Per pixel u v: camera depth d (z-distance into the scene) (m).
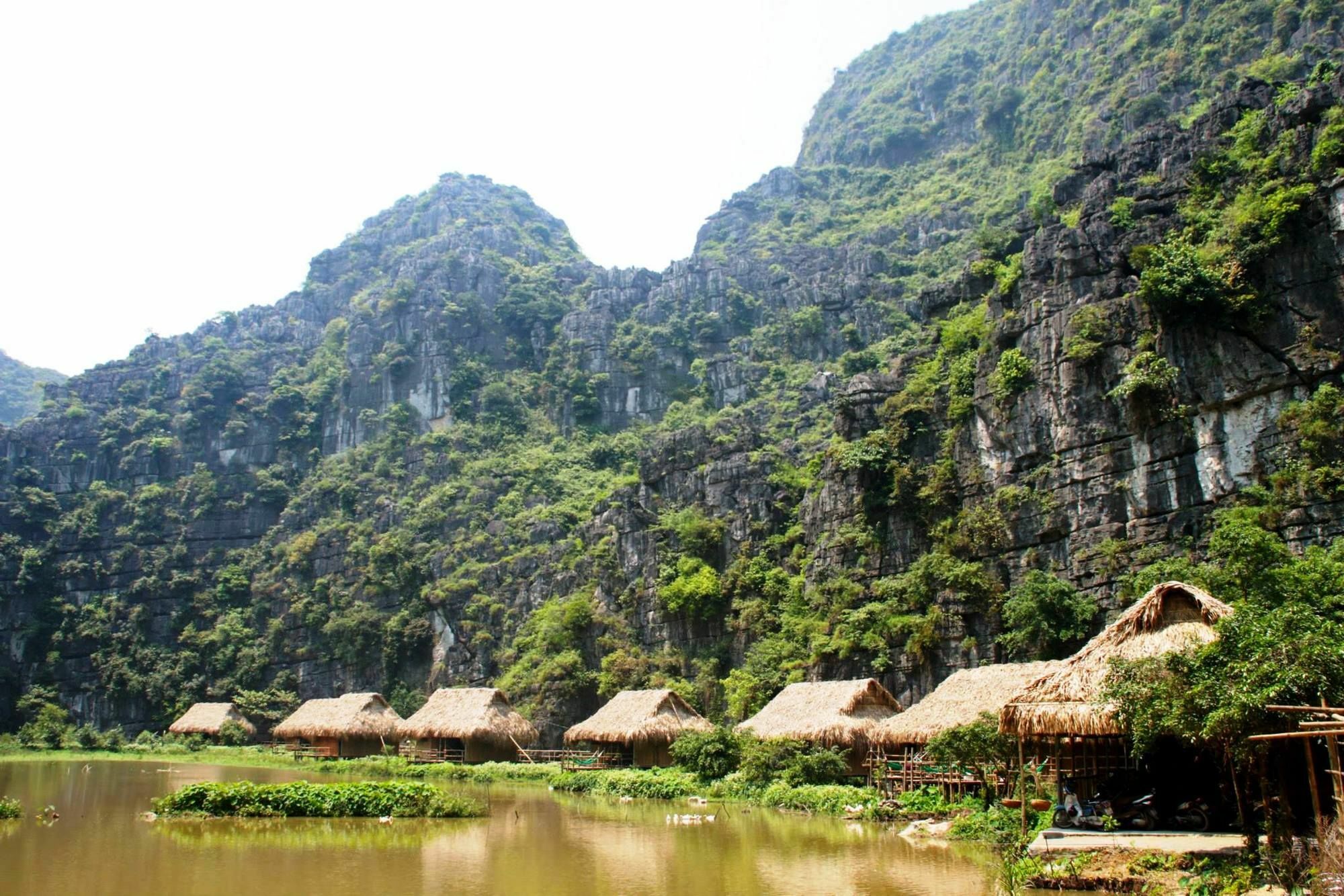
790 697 47.19
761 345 106.44
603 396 107.00
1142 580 40.44
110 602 99.88
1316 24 77.12
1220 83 82.12
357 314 115.06
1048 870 20.84
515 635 77.25
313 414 111.62
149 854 27.23
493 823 35.22
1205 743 21.89
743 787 42.66
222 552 103.50
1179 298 43.47
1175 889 19.08
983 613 48.19
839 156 139.62
